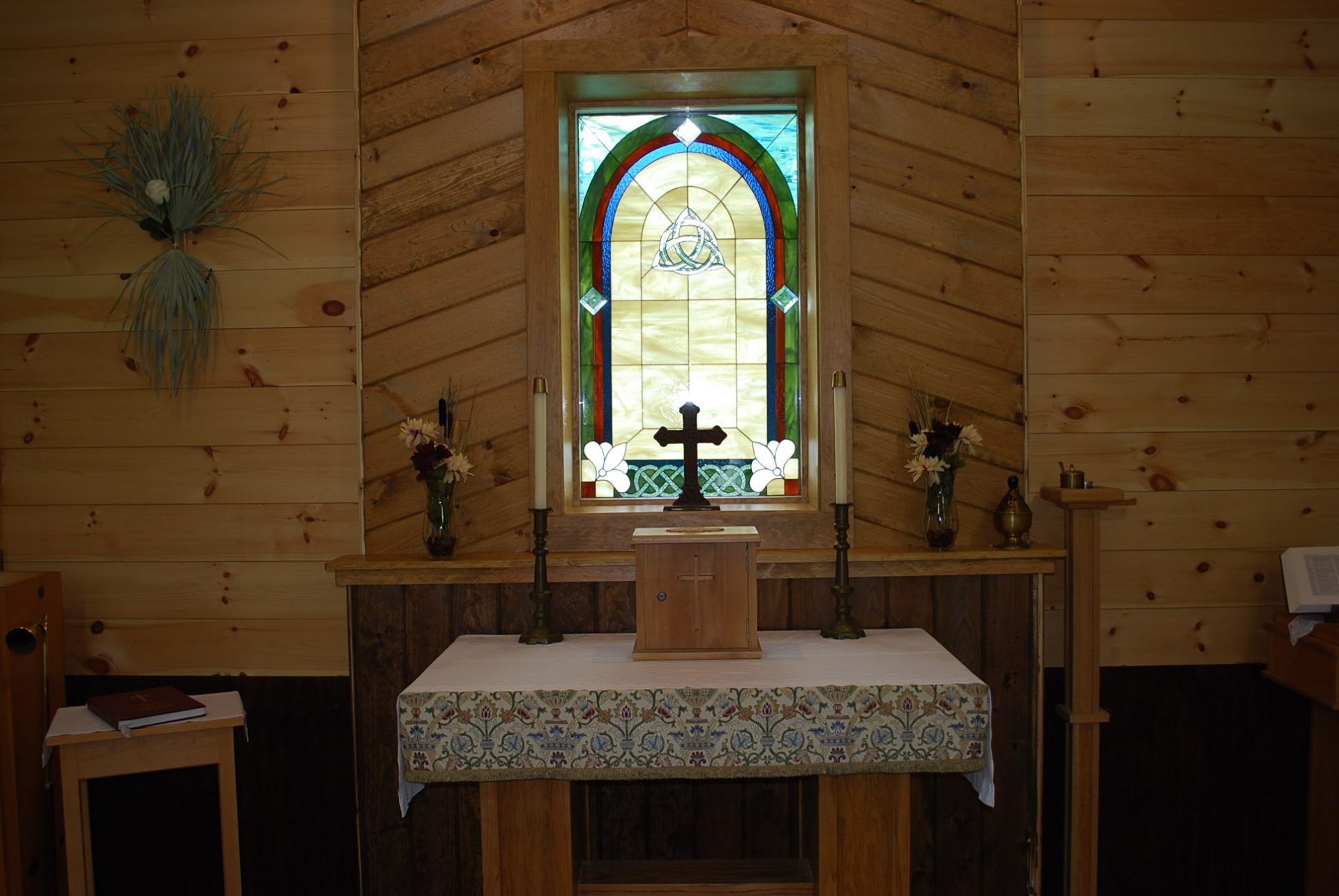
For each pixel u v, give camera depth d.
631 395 2.49
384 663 2.30
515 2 2.32
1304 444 2.47
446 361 2.35
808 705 1.82
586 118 2.50
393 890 2.33
